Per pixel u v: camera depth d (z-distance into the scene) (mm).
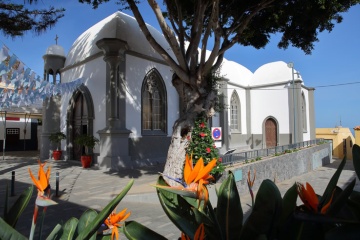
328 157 20297
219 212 1486
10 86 9523
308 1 7758
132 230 1509
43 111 17312
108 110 13336
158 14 7422
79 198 7977
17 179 10867
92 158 13898
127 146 13492
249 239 1338
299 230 1242
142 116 14602
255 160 10344
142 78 14758
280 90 23797
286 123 23359
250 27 9500
